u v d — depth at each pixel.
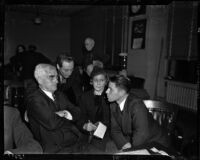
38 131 1.25
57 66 1.68
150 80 3.60
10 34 6.05
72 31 6.65
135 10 3.82
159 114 1.62
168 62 3.51
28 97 1.32
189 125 1.92
